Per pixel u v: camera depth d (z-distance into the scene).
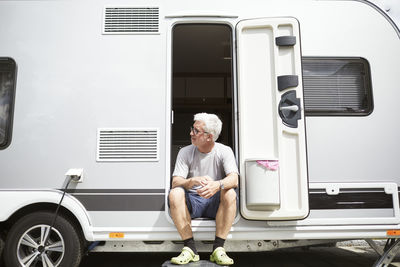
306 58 2.78
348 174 2.68
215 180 2.63
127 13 2.82
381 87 2.78
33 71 2.74
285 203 2.51
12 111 2.69
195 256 2.41
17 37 2.77
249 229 2.60
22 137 2.67
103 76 2.74
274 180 2.45
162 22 2.81
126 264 3.45
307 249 3.79
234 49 2.77
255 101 2.62
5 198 2.58
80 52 2.76
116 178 2.63
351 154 2.70
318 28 2.82
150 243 2.70
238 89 2.64
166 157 2.66
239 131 2.60
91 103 2.71
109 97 2.72
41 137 2.67
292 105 2.56
